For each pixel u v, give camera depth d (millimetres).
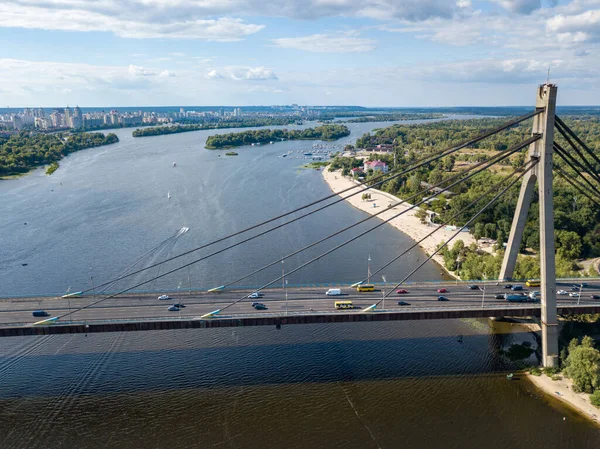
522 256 181750
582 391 100812
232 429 90000
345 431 89375
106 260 181125
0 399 98438
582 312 116875
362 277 167000
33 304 118500
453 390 101875
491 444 86062
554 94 111438
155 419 92750
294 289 130750
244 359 113812
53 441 87000
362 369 109812
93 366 110312
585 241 190250
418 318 113125
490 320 134500
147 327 106125
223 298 123125
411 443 86312
